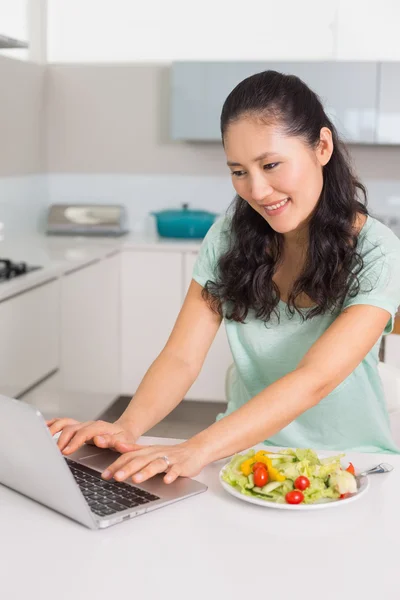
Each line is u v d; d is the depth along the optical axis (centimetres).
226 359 447
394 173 486
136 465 133
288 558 111
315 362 149
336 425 175
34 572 106
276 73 150
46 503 127
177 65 450
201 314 181
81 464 143
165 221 468
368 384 172
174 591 101
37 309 338
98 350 425
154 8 490
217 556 111
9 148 434
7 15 456
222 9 484
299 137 147
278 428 145
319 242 160
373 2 470
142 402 165
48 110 505
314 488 129
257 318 175
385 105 437
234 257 172
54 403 366
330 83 440
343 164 160
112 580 104
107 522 120
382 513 126
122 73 498
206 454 139
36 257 391
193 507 128
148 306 454
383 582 104
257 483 130
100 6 494
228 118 148
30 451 120
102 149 507
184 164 503
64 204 499
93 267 407
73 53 500
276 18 480
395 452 177
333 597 100
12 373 316
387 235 162
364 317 153
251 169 148
